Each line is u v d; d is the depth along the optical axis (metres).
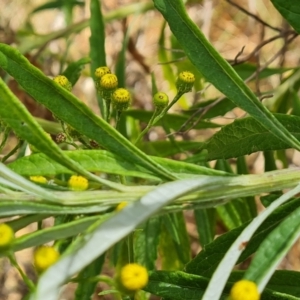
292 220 0.42
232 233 0.46
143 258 0.58
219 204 0.44
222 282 0.41
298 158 1.00
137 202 0.40
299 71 0.71
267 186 0.45
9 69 0.43
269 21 1.17
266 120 0.45
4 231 0.40
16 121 0.41
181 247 0.65
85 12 1.20
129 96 0.48
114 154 0.44
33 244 0.41
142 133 0.48
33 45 0.86
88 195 0.42
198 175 0.44
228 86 0.45
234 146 0.49
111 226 0.39
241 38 1.23
